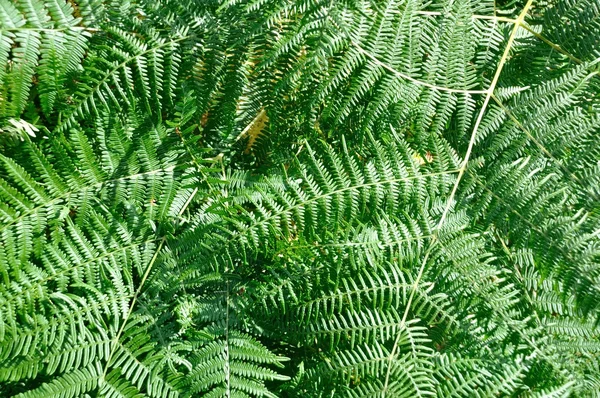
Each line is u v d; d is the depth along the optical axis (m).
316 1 2.70
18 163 2.68
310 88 2.78
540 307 2.81
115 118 2.69
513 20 2.83
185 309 2.73
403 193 2.79
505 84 2.86
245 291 2.79
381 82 2.78
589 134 2.79
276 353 2.82
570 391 2.76
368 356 2.77
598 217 2.76
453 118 2.89
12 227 2.64
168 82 2.71
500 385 2.74
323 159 2.84
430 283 2.77
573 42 2.84
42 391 2.60
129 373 2.65
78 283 2.66
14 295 2.63
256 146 2.87
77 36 2.63
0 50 2.59
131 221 2.73
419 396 2.70
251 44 2.73
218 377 2.69
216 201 2.76
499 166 2.80
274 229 2.75
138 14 2.68
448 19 2.77
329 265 2.77
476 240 2.78
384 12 2.74
